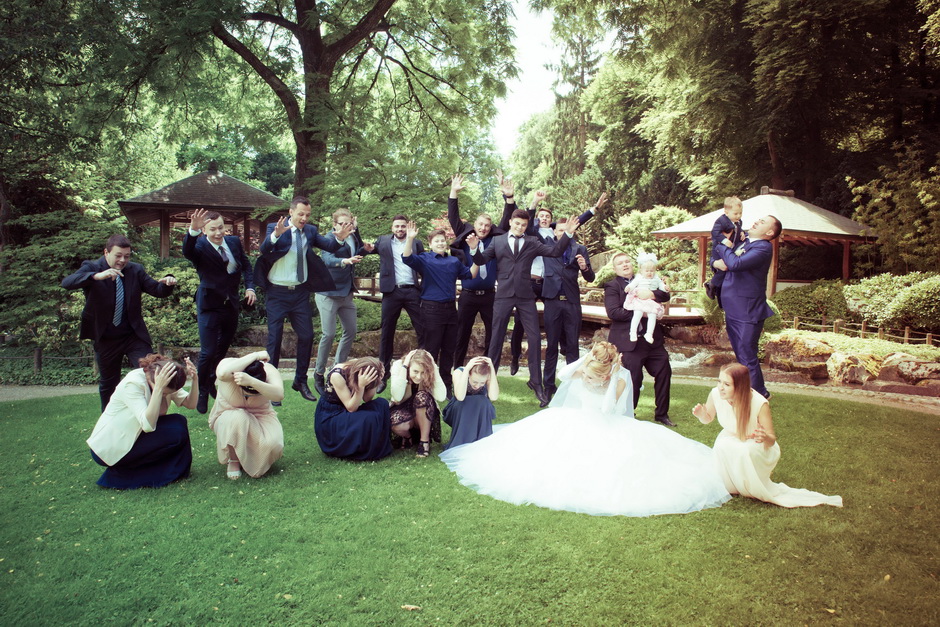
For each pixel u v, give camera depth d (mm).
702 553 3443
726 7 20875
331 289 6988
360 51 18125
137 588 3045
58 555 3398
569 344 7273
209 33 13906
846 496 4332
